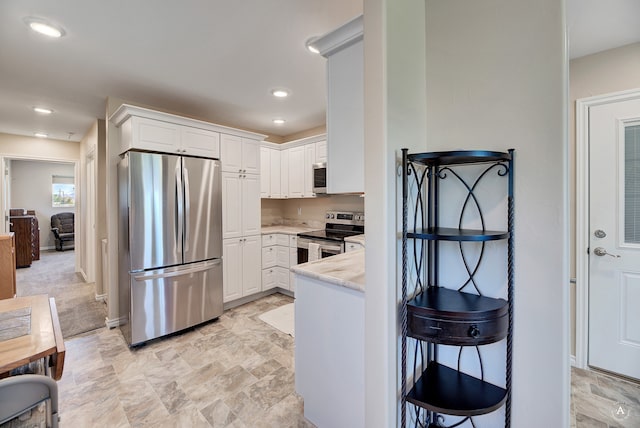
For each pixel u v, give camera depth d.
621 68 1.86
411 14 1.25
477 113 1.22
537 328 1.11
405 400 1.14
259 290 3.71
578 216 2.02
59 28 1.80
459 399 1.14
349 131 1.40
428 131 1.35
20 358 0.98
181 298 2.76
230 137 3.32
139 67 2.33
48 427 0.89
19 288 4.20
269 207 4.77
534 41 1.09
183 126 2.89
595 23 1.63
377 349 1.13
